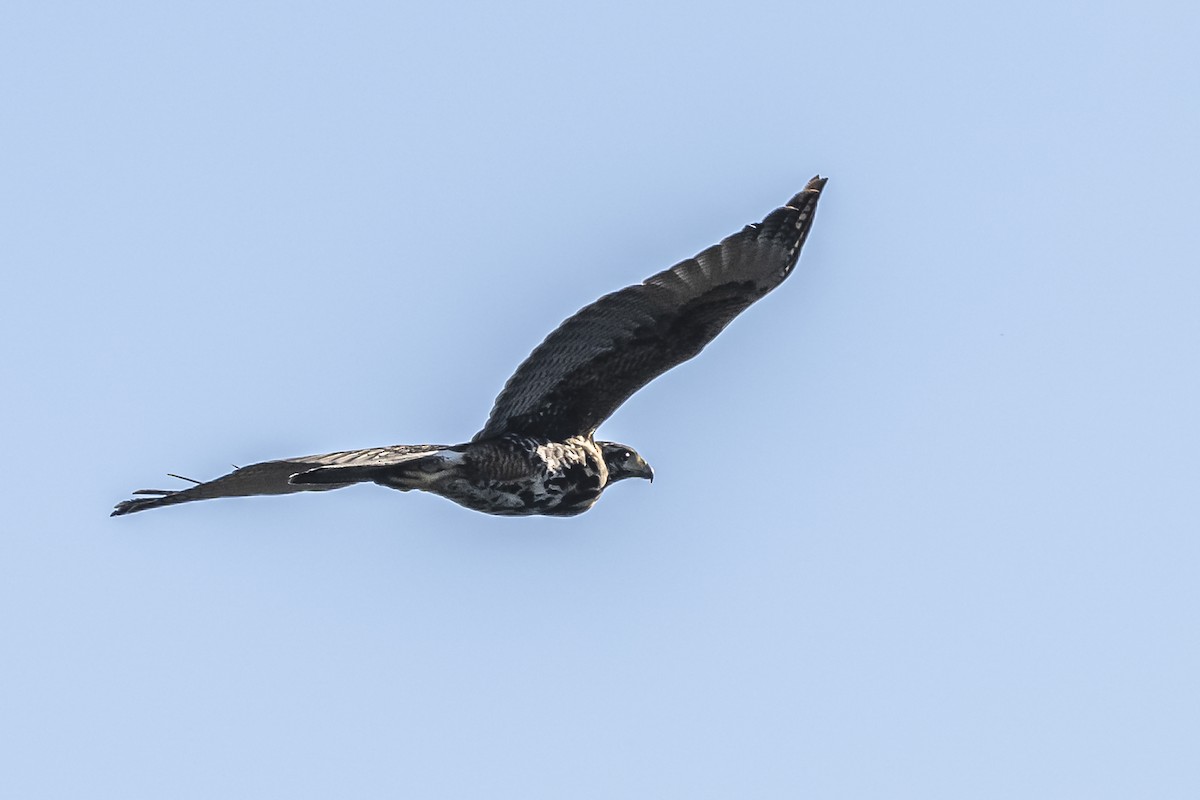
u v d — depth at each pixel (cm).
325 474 2108
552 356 2186
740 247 2167
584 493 2222
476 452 2175
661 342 2211
